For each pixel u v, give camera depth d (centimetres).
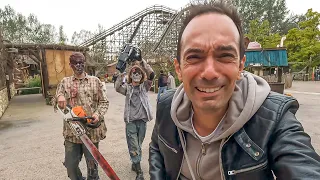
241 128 82
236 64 78
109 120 721
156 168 108
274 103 84
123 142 493
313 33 2816
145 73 329
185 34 81
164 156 104
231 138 84
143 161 388
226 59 76
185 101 93
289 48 2964
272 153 78
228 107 84
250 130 82
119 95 1496
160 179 104
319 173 67
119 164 380
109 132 577
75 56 264
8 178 343
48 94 1177
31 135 579
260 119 81
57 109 239
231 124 82
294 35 2906
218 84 76
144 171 352
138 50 325
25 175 351
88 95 265
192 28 79
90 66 2102
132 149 324
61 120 761
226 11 80
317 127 575
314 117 697
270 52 1252
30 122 741
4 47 1209
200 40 76
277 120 80
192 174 95
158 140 107
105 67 3356
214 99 77
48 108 1049
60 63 1231
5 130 642
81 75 269
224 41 75
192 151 95
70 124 191
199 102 79
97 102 275
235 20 81
